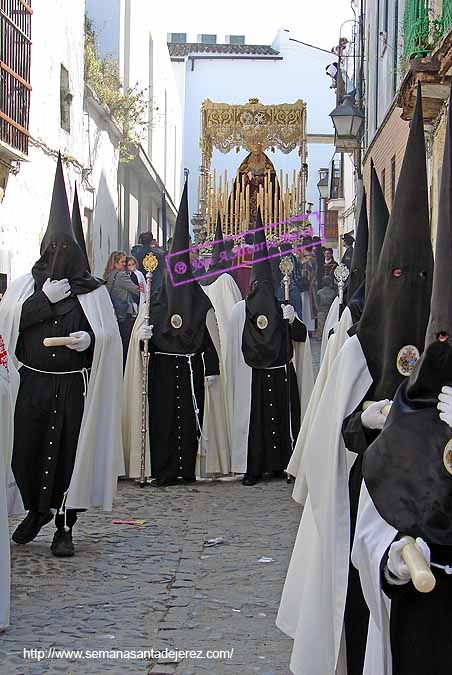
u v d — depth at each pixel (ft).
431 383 10.49
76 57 58.34
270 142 63.87
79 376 22.30
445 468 10.12
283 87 130.21
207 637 17.16
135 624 17.79
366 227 22.48
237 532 24.84
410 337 12.80
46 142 51.19
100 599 19.17
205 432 32.42
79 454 21.95
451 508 10.08
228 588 19.94
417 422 10.46
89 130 62.69
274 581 20.43
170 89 115.96
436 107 34.04
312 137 117.80
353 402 13.23
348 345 13.50
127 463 31.91
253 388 32.24
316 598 13.64
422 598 10.55
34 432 22.00
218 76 132.57
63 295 22.29
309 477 13.85
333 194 103.65
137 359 31.86
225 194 61.82
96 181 65.46
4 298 22.72
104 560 22.03
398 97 36.86
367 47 68.13
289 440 32.42
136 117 73.26
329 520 13.30
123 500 29.17
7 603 17.24
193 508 27.99
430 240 12.79
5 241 44.47
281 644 16.87
